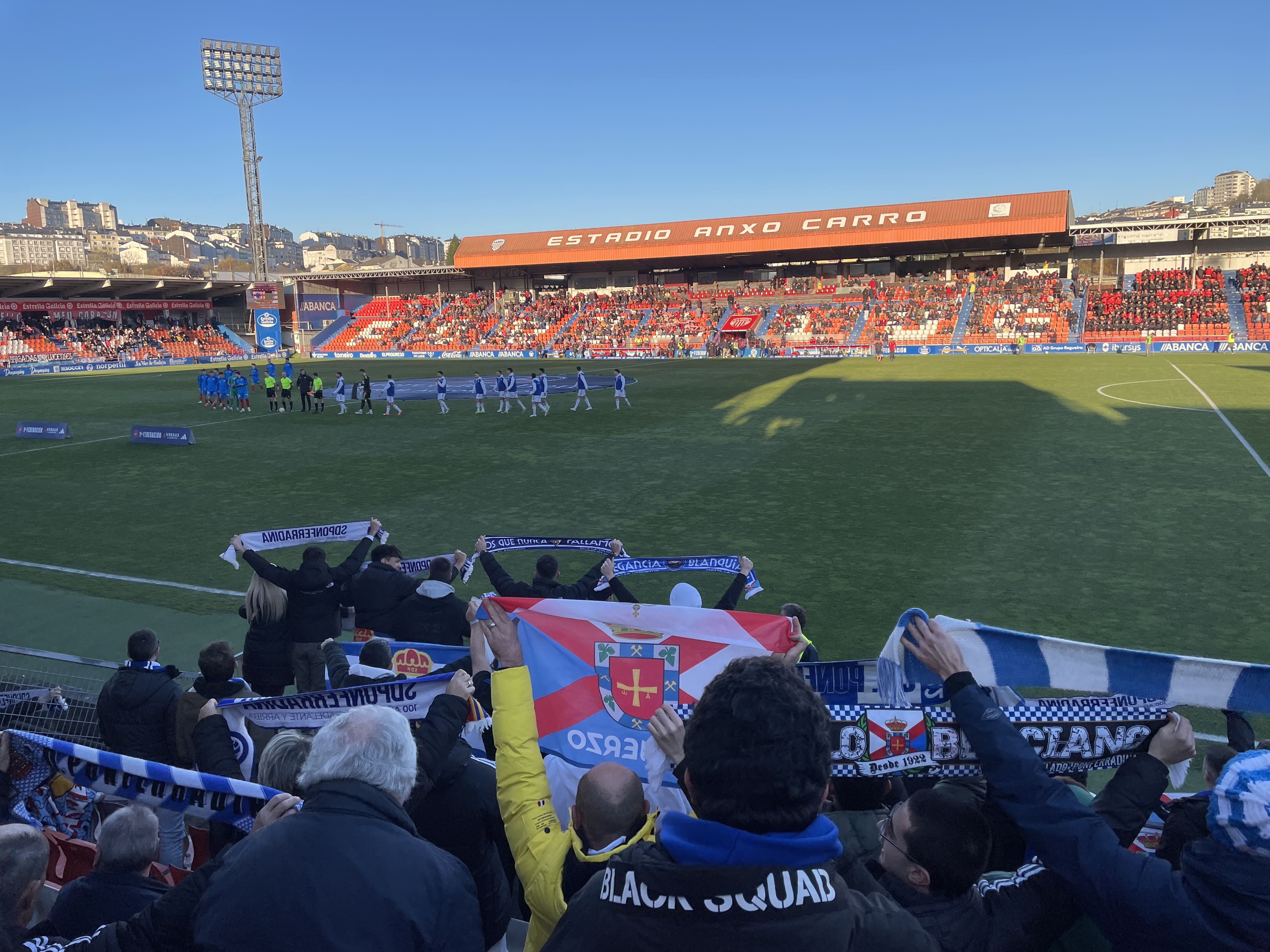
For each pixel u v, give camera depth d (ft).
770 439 80.69
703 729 5.76
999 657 9.40
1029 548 44.37
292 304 257.75
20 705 20.92
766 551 45.21
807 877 5.46
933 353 192.95
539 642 11.23
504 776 8.75
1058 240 206.80
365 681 17.03
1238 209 228.02
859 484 60.49
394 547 28.94
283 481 66.95
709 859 5.39
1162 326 179.63
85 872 14.79
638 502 57.21
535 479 65.21
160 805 10.93
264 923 6.57
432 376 172.35
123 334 225.76
